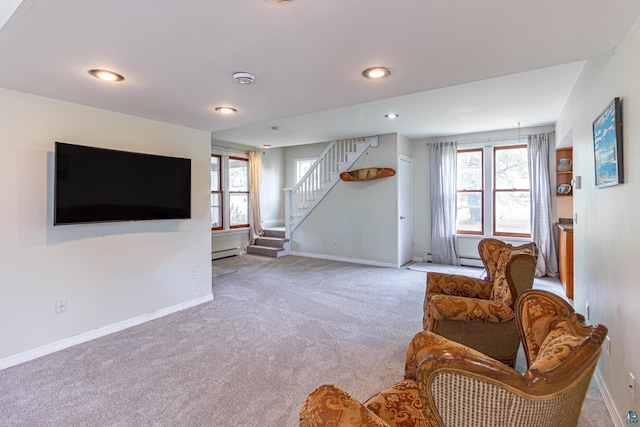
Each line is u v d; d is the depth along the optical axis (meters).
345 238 6.37
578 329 1.13
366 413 1.03
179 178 3.55
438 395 0.94
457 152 6.02
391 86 2.45
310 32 1.64
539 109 4.18
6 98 2.47
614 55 1.86
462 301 2.21
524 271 2.17
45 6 1.38
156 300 3.48
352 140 6.33
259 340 2.92
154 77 2.24
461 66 2.08
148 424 1.84
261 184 7.57
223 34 1.66
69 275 2.82
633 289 1.62
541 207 5.16
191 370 2.41
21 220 2.55
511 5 1.41
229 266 5.92
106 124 3.04
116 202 3.00
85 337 2.91
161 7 1.40
